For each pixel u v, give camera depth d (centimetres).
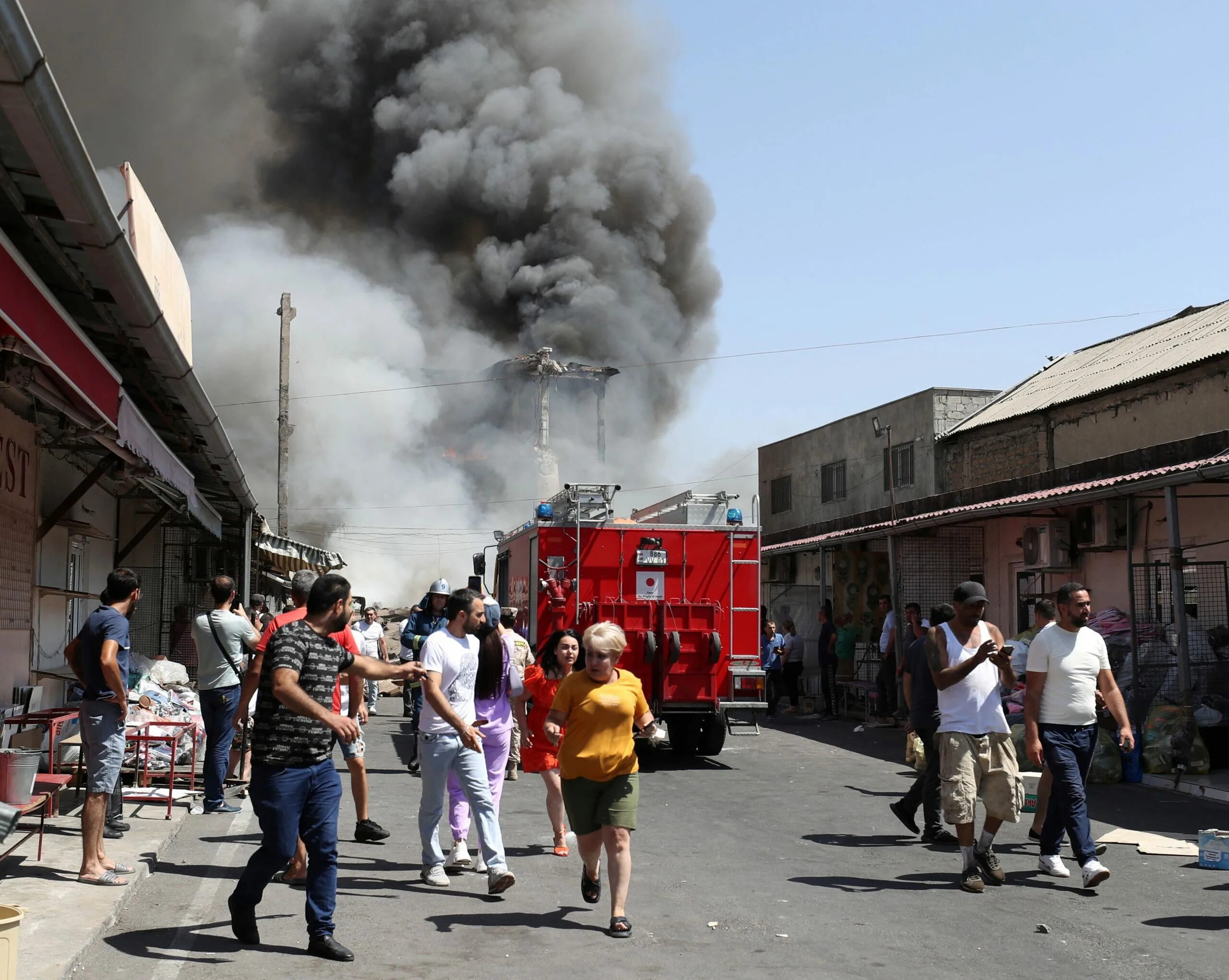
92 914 544
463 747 641
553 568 1295
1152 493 1252
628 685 577
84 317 816
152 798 898
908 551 1916
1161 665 1216
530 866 718
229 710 874
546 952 523
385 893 638
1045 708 689
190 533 1916
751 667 1312
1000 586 1884
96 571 1455
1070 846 795
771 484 3133
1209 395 1633
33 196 600
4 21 416
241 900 520
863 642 2127
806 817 934
